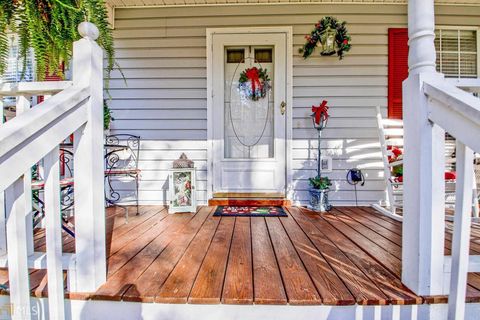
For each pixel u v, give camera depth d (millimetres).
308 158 3244
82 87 1158
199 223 2436
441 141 1131
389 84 3170
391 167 2811
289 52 3205
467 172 963
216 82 3270
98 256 1245
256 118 3336
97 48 1247
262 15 3207
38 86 1279
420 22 1161
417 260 1160
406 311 1147
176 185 2879
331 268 1440
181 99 3285
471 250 1742
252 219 2584
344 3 3154
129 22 3252
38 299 1220
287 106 3234
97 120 1244
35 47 1212
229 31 3223
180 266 1473
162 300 1173
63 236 2023
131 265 1485
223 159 3303
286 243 1863
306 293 1187
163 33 3254
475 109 855
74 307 1203
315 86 3219
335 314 1149
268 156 3336
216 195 3307
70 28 1256
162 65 3268
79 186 1204
